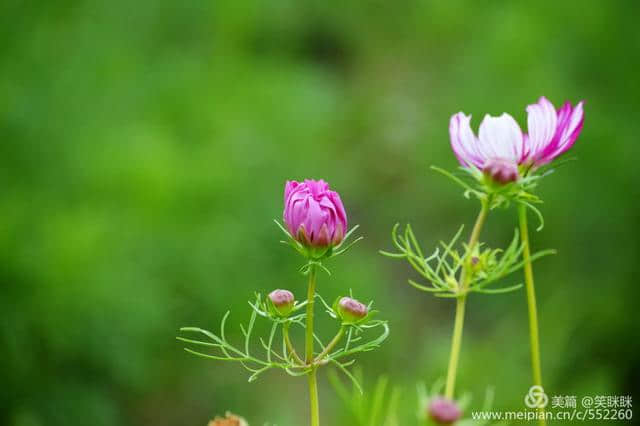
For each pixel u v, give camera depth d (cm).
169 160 165
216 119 194
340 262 180
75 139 162
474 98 197
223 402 158
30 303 138
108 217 154
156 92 193
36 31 169
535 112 62
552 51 183
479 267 61
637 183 162
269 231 179
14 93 157
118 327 145
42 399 139
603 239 165
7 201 146
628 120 168
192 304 162
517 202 61
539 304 165
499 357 142
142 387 149
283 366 61
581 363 145
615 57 174
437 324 183
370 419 63
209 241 163
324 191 63
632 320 147
